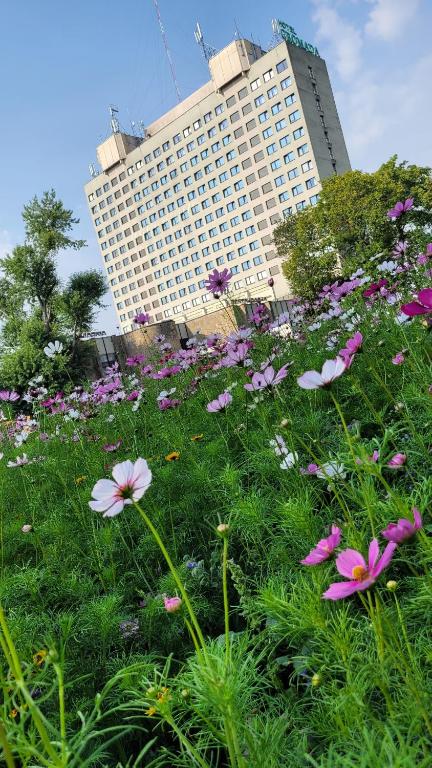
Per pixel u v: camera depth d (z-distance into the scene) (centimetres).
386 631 114
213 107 6569
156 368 749
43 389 712
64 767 79
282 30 6303
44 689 169
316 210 3044
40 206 3266
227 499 267
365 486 146
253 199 6397
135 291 8181
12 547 309
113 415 568
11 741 84
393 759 84
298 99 5716
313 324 600
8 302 3278
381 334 397
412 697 100
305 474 193
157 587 237
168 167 7275
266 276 6388
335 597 92
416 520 95
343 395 329
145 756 153
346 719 107
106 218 8394
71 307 3225
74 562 280
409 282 479
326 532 182
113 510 103
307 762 110
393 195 2722
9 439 664
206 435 386
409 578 147
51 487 410
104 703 166
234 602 217
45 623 202
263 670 157
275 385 265
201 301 7244
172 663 192
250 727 110
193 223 7150
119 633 197
